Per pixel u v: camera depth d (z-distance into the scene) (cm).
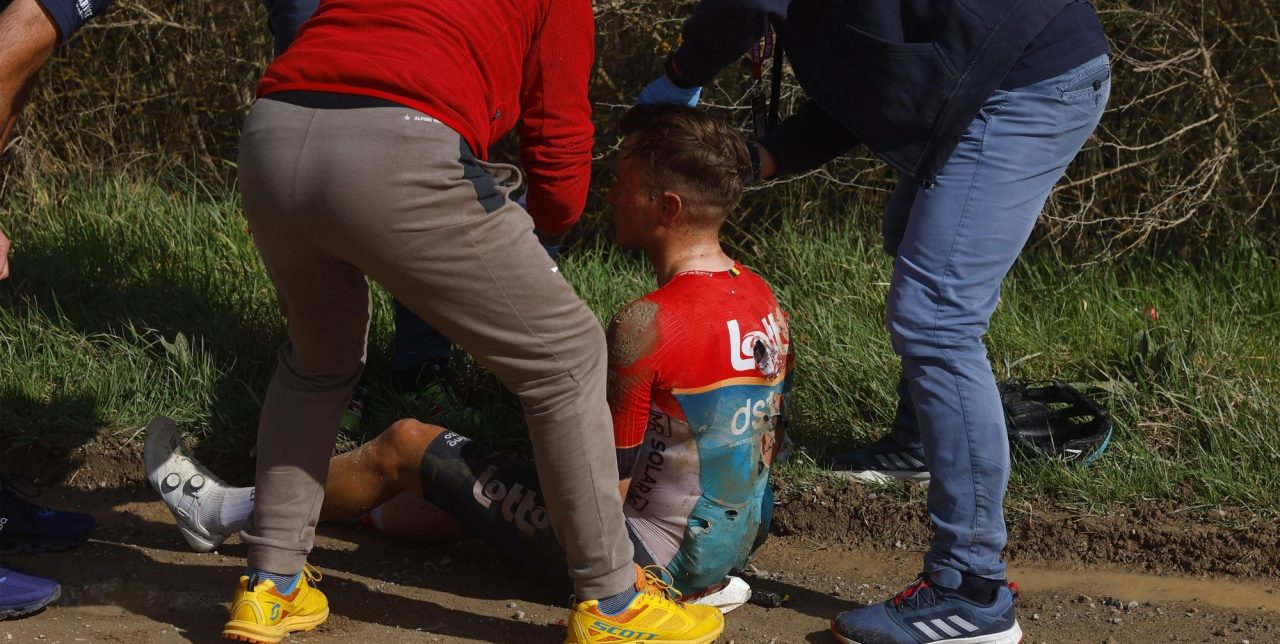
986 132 264
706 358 261
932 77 260
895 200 328
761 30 268
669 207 267
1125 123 559
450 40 219
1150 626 292
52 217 512
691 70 283
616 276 482
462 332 225
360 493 308
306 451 248
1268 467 343
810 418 386
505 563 316
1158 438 366
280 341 413
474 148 223
